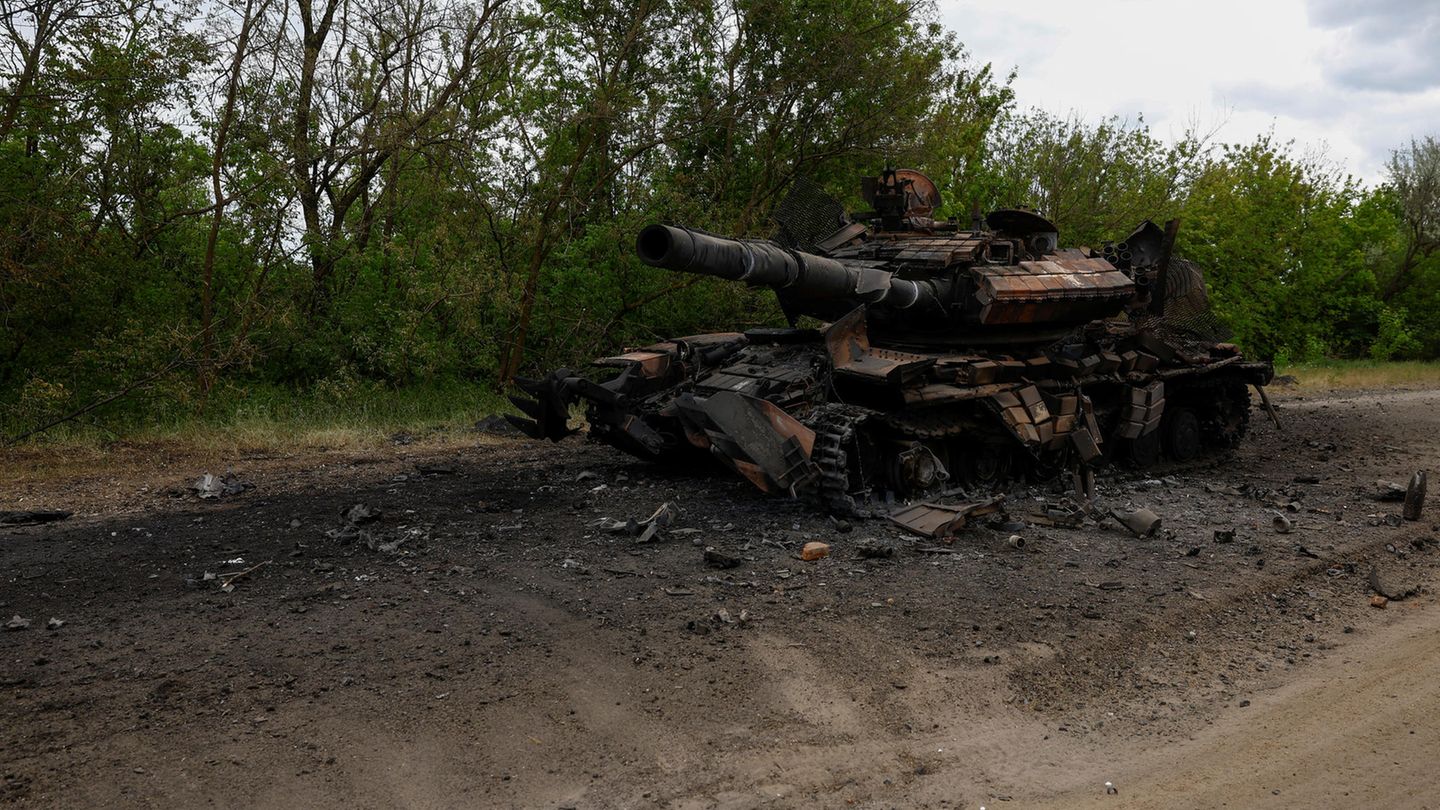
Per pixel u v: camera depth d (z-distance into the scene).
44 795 4.02
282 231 15.27
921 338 9.80
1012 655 5.54
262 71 14.47
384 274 16.30
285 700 4.89
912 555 7.44
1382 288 36.50
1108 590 6.66
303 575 6.89
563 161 16.91
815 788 4.20
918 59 18.55
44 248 12.40
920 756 4.48
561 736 4.59
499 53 15.38
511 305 15.71
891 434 8.82
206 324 14.14
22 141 13.40
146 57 13.08
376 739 4.53
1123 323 11.78
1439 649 5.75
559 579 6.82
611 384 10.27
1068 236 23.02
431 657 5.43
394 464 11.23
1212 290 28.67
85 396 13.30
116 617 6.03
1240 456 12.73
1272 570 7.15
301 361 15.70
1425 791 4.18
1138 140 23.52
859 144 18.52
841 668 5.34
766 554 7.46
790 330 10.38
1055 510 8.61
